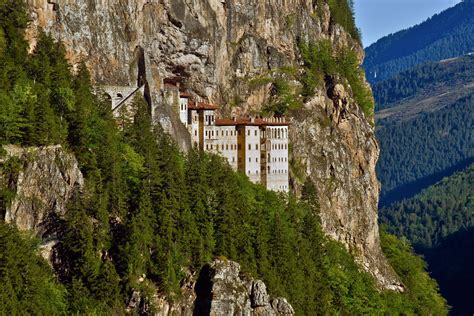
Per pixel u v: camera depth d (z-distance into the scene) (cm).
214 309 17325
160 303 16688
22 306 14325
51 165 16350
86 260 15988
